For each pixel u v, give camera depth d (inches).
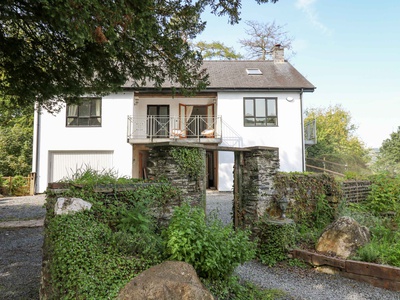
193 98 574.6
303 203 228.7
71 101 261.0
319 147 834.2
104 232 113.4
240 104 519.8
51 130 497.0
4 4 132.2
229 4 175.2
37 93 222.4
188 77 210.8
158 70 209.5
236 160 221.9
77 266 91.3
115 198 142.2
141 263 100.0
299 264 185.3
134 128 535.8
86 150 503.5
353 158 806.5
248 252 132.1
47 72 205.3
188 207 130.9
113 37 134.9
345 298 139.7
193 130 580.7
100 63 197.9
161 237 129.3
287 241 194.5
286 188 220.8
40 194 486.3
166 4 162.2
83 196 133.3
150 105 572.1
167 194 160.7
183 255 111.0
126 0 132.3
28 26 169.5
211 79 540.1
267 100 522.0
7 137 646.5
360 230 187.0
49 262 110.4
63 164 502.6
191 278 93.0
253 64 619.8
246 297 128.9
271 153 217.6
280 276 169.3
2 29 175.5
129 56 192.2
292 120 517.3
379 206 272.4
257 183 207.8
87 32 122.4
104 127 503.2
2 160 620.1
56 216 117.3
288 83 526.6
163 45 179.0
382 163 949.2
